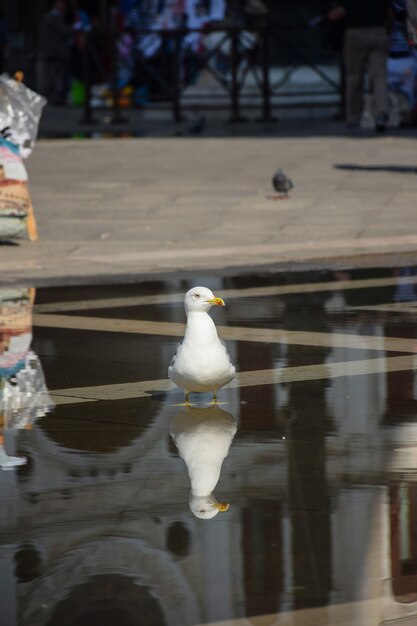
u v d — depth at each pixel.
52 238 13.78
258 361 8.09
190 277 11.57
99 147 23.69
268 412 6.78
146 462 5.87
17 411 6.91
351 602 4.19
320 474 5.58
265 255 12.56
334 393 7.19
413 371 7.71
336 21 27.20
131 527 4.94
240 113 32.44
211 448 6.08
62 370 7.95
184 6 33.88
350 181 17.45
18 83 13.30
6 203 13.20
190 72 33.44
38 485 5.54
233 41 30.00
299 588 4.30
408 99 26.97
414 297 10.36
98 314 9.88
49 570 4.52
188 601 4.21
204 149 22.66
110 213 15.37
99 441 6.26
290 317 9.58
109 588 4.34
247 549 4.65
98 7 39.38
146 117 33.00
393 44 26.73
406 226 13.92
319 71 30.41
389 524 4.88
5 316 9.87
